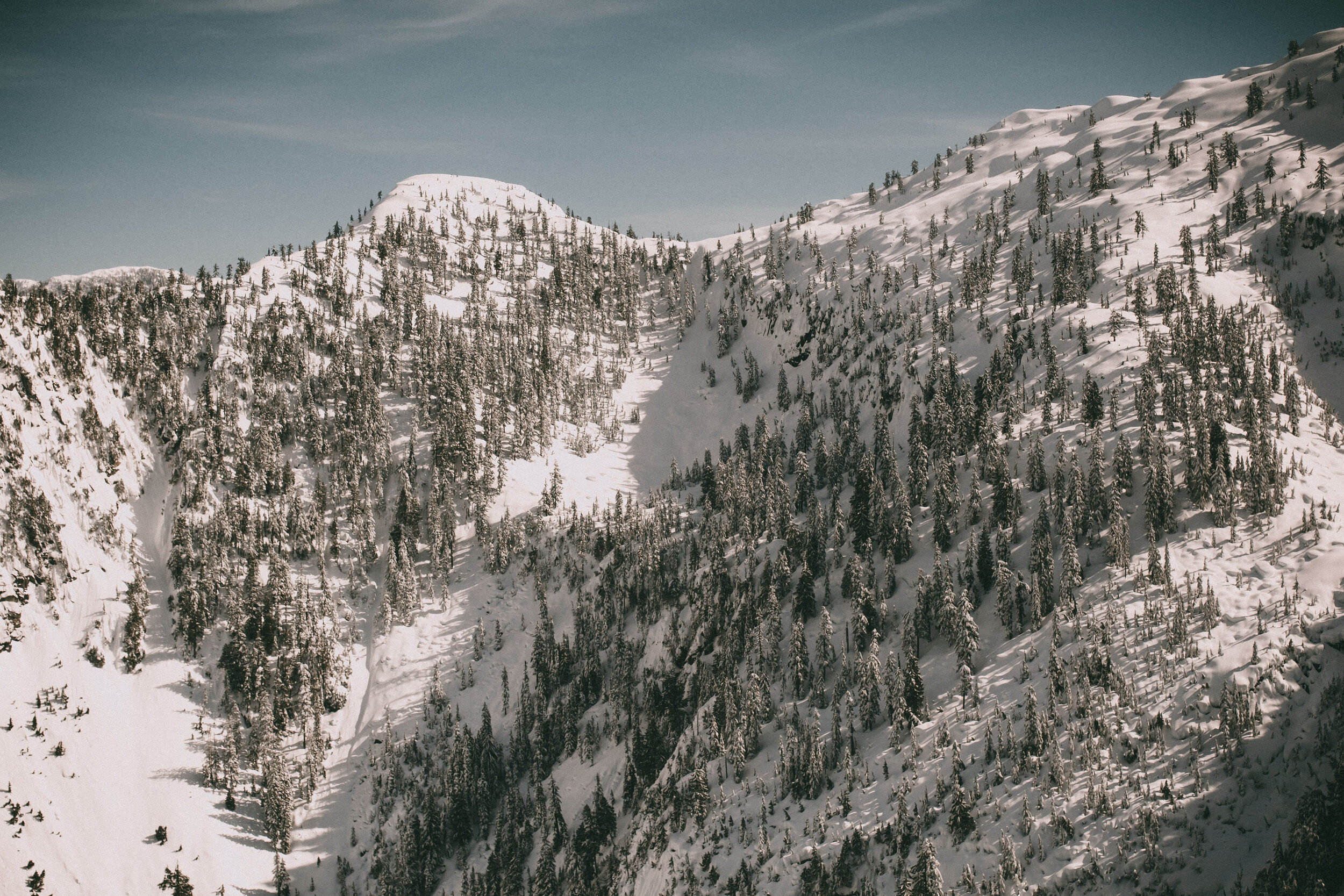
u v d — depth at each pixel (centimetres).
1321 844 8069
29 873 14200
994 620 14100
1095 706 10938
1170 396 15838
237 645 18412
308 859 16088
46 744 15775
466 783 16312
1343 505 13200
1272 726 9819
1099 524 14212
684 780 14438
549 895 14238
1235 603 11606
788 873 11331
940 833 10569
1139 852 9112
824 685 14650
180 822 15850
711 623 17625
